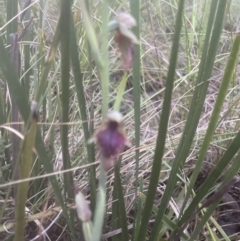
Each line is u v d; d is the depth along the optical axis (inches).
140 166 12.3
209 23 7.4
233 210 11.6
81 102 7.2
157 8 17.9
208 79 7.5
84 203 4.9
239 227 11.5
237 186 12.5
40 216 7.9
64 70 6.4
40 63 10.3
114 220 8.7
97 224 4.8
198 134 12.8
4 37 11.4
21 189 5.7
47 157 6.4
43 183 10.3
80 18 13.3
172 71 6.9
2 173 9.5
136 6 7.1
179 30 6.7
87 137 7.5
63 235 9.8
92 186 7.9
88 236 4.8
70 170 6.8
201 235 11.0
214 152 13.1
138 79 7.5
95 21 13.8
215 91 17.0
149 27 19.5
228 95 15.1
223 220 11.7
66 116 6.9
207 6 15.8
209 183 7.8
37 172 9.7
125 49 4.8
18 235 6.2
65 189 7.6
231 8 20.5
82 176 11.5
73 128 12.1
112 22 4.7
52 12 15.9
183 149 8.2
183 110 15.1
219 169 7.6
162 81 18.0
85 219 4.8
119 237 8.7
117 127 4.6
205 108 15.6
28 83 9.2
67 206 7.5
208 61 7.4
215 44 7.3
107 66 4.6
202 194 8.0
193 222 11.3
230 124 13.8
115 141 4.6
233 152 7.3
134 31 7.2
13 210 9.3
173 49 6.8
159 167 7.5
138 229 8.7
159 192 12.3
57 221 9.8
